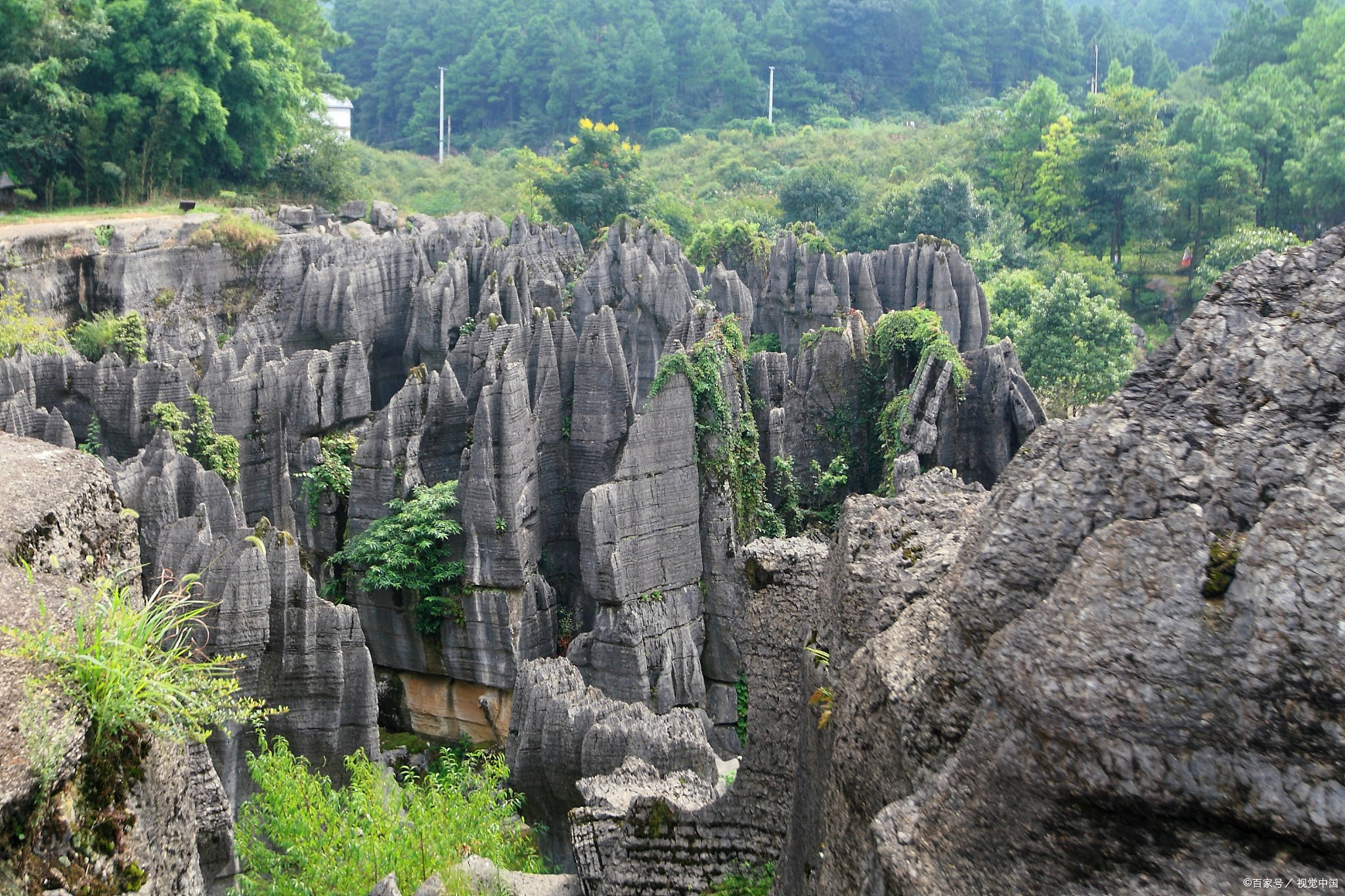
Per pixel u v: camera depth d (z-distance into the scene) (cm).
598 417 3609
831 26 15900
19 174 6544
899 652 946
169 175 7281
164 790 941
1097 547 762
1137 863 710
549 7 16912
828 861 1012
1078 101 14288
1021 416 3953
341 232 7188
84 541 1024
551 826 2330
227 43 7619
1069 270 8494
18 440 1113
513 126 15438
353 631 2411
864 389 4247
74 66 6812
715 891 1474
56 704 801
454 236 6881
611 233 6181
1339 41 10275
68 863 780
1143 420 838
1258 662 684
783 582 1461
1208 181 8744
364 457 3500
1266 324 827
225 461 3509
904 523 1153
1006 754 762
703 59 14950
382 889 1565
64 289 5206
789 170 11088
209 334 4397
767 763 1477
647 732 2103
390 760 3055
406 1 18062
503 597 3219
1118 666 721
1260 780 674
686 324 3488
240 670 2191
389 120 16825
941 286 5459
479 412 3209
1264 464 768
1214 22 17462
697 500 3222
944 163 10838
